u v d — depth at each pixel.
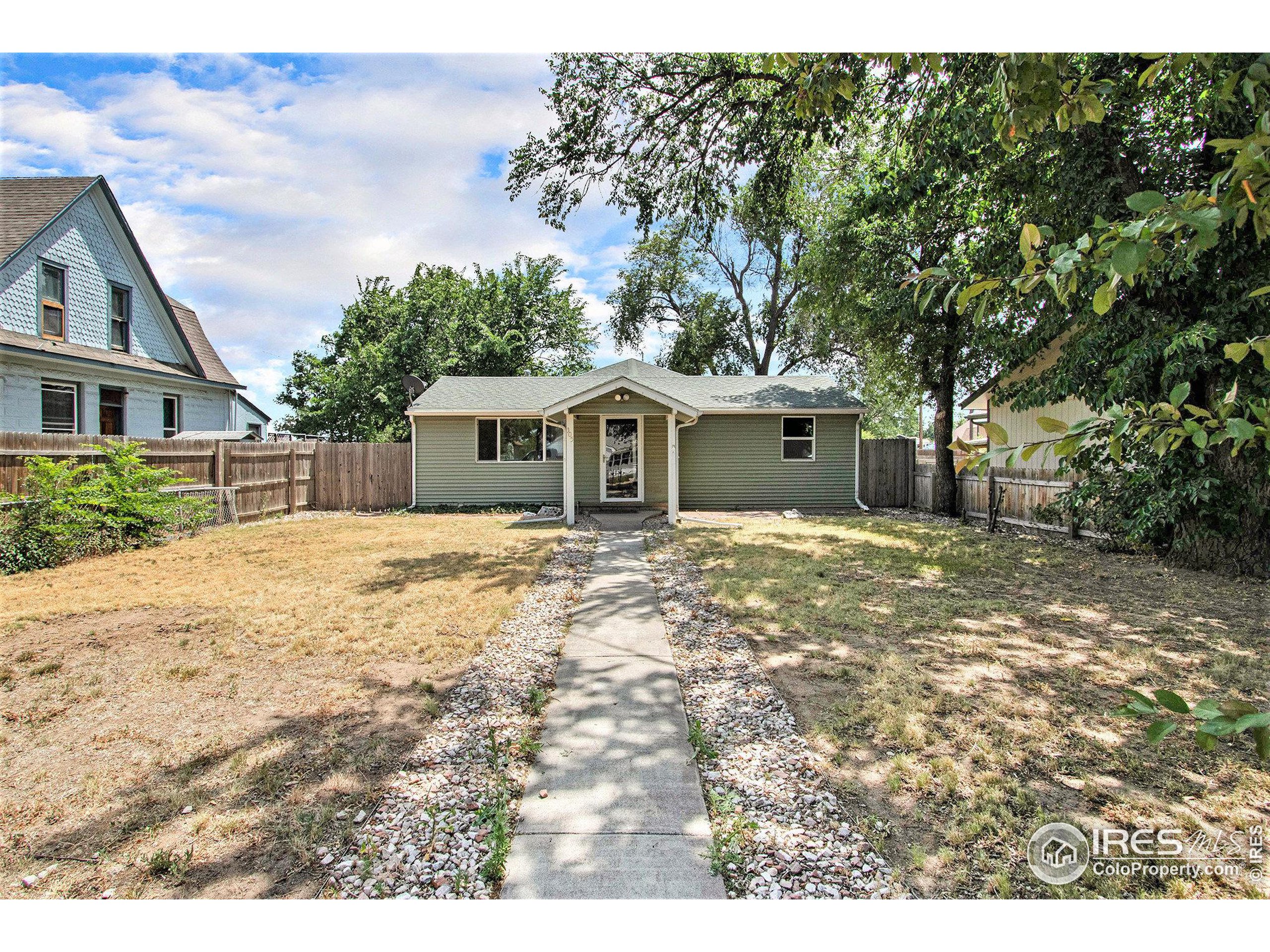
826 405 16.00
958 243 12.94
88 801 2.85
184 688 4.12
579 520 13.38
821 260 16.28
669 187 10.30
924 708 3.77
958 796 2.87
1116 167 7.75
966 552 9.16
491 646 4.98
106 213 13.60
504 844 2.46
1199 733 0.99
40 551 7.91
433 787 2.96
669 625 5.58
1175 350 6.83
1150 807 2.78
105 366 13.04
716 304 30.83
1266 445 1.22
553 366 32.34
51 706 3.84
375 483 16.17
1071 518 10.34
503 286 30.56
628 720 3.68
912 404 21.62
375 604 6.14
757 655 4.75
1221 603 6.22
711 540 10.40
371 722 3.63
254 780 3.02
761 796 2.88
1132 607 6.05
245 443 13.09
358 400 27.30
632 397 12.83
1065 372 8.79
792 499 16.28
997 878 2.34
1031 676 4.28
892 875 2.37
